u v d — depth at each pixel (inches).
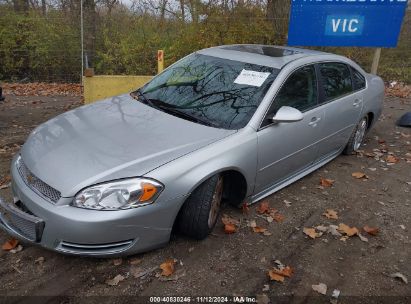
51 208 111.4
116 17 424.8
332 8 302.7
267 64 162.2
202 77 164.2
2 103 304.3
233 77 159.6
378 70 433.4
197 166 123.6
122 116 146.6
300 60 169.5
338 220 158.6
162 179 116.7
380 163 216.7
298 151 167.3
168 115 147.1
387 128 279.1
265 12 371.2
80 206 110.7
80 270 121.0
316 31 309.1
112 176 113.4
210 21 367.2
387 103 348.5
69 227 110.0
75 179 113.4
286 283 122.2
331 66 189.0
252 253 133.8
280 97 153.6
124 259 125.8
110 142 127.7
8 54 398.3
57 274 119.1
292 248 138.7
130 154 121.9
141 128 136.9
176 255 129.2
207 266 125.9
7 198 154.6
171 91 163.3
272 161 153.3
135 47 395.5
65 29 398.0
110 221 110.6
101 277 118.9
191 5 371.9
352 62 210.2
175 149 125.6
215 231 142.9
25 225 116.8
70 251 113.9
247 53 174.6
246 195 148.3
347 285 123.7
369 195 180.7
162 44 402.0
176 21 406.0
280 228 149.3
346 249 140.9
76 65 406.9
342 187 185.9
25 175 123.6
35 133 141.8
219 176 133.5
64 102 319.9
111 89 291.7
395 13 303.9
